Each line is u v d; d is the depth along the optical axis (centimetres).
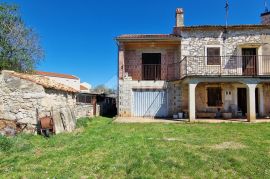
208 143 780
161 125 1270
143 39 1688
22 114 1011
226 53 1705
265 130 1065
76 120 1349
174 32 1948
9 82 1023
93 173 512
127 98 1767
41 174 507
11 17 2231
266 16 1898
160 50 1845
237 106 1727
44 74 4341
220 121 1430
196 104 1736
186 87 1756
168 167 535
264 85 1712
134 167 536
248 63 1692
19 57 2286
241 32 1709
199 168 528
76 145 776
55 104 1174
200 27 1680
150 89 1784
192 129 1109
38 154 676
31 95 1020
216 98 1739
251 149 689
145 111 1778
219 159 588
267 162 561
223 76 1431
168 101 1780
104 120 1638
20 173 513
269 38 1700
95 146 747
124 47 1820
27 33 2384
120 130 1098
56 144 794
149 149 691
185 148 704
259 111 1708
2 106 1016
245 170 511
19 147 733
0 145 733
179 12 1914
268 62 1667
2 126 970
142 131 1059
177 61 1828
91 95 2083
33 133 997
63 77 4681
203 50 1709
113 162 577
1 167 562
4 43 2186
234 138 865
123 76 1767
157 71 1839
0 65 2134
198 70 1694
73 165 562
